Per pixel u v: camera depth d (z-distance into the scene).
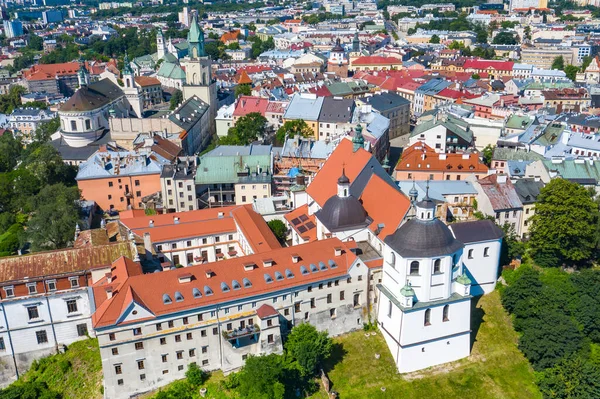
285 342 113.19
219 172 181.12
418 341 114.25
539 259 146.00
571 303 130.00
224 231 146.88
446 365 117.56
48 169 190.62
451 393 111.44
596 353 120.56
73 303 117.06
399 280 113.12
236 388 106.06
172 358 106.56
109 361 102.38
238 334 108.00
